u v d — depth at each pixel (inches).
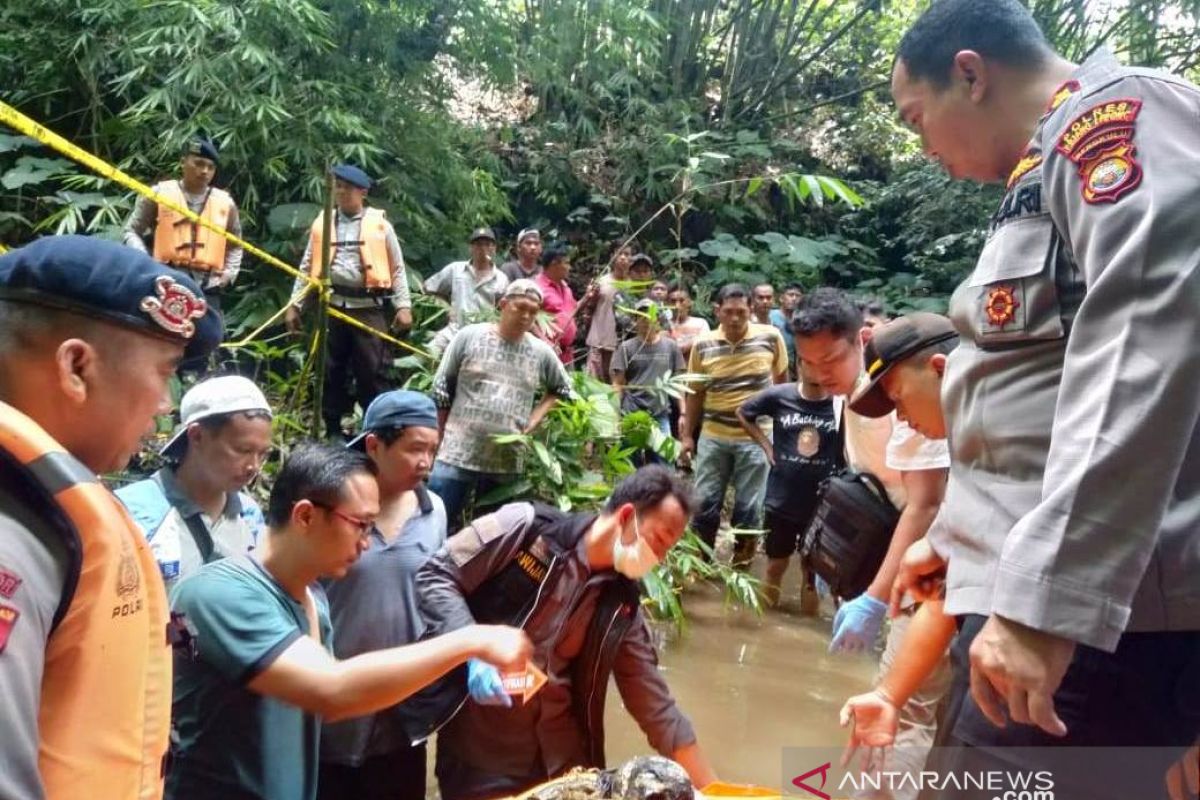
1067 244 45.2
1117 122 42.3
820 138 467.5
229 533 88.4
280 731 68.4
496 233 374.0
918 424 75.1
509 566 87.0
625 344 246.2
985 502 49.0
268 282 267.6
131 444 38.7
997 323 47.5
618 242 401.7
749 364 212.2
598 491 177.2
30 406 36.6
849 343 110.7
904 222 426.6
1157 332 38.6
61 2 265.1
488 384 167.9
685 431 222.2
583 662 85.4
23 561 31.6
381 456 99.3
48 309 36.4
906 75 54.1
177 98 260.4
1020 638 39.6
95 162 88.0
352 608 95.0
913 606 89.4
